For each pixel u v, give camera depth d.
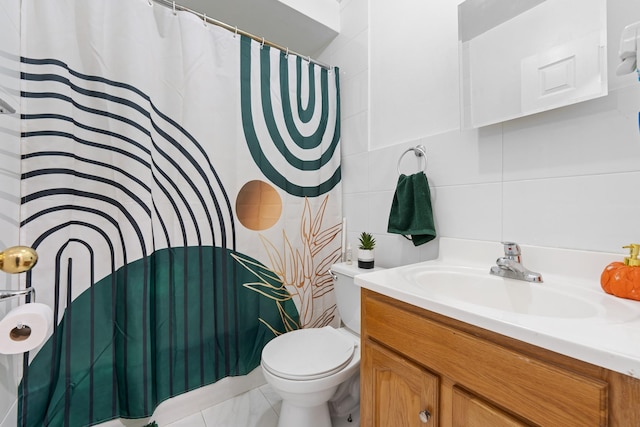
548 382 0.49
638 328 0.50
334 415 1.26
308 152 1.62
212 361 1.32
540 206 0.89
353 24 1.66
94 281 1.04
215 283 1.32
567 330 0.49
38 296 0.94
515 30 0.92
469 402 0.59
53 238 0.97
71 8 1.00
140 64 1.11
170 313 1.21
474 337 0.59
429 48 1.24
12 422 0.87
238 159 1.38
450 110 1.15
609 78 0.76
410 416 0.71
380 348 0.81
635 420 0.41
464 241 1.08
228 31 1.35
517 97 0.92
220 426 1.21
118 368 1.10
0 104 0.62
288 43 1.87
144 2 1.13
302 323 1.59
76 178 1.02
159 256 1.18
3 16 0.80
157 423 1.20
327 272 1.69
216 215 1.32
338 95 1.75
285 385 0.96
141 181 1.11
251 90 1.42
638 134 0.72
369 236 1.41
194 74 1.25
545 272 0.87
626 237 0.74
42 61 0.94
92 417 1.05
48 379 0.97
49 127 0.95
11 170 0.86
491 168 1.02
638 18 0.72
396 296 0.74
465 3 1.05
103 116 1.05
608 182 0.76
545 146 0.88
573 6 0.80
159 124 1.18
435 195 1.21
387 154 1.44
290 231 1.55
